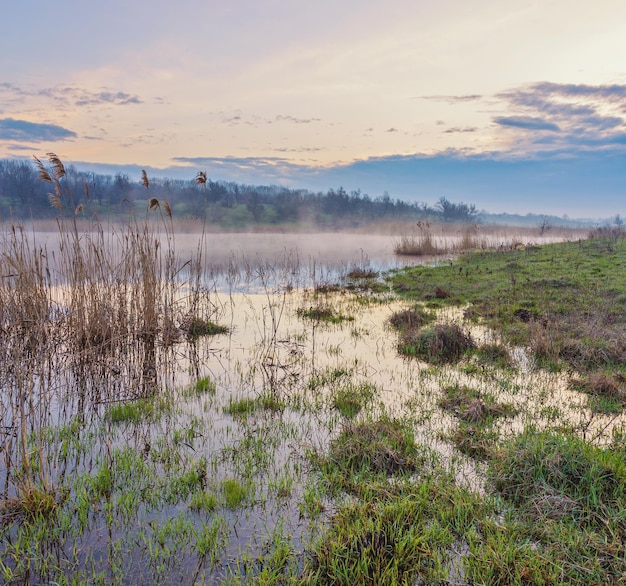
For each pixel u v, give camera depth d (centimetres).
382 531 452
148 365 927
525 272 1856
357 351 1109
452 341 1085
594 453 554
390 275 2270
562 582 386
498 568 406
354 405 777
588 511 467
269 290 1941
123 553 433
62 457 601
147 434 674
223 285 2047
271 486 538
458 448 629
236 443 646
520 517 481
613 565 399
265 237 5247
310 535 458
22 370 743
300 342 1187
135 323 1030
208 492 523
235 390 855
